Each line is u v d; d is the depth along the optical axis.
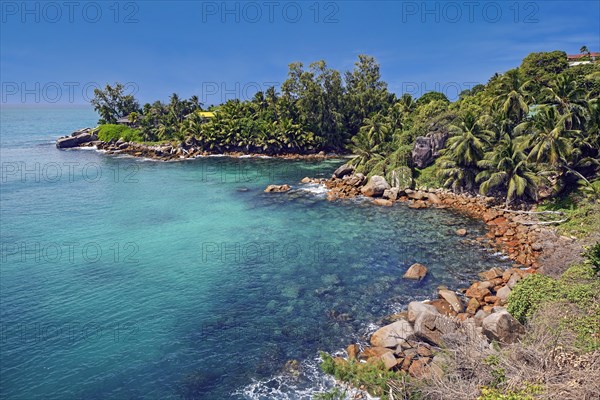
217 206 52.12
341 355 20.64
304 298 26.88
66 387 18.70
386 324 23.38
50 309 25.81
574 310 17.91
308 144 105.12
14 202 54.56
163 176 75.38
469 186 52.81
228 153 107.56
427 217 45.72
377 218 45.78
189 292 28.09
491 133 52.50
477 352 15.30
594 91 56.59
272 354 20.94
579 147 42.25
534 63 76.69
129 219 46.16
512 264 31.44
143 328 23.61
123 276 30.75
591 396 11.66
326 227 42.56
